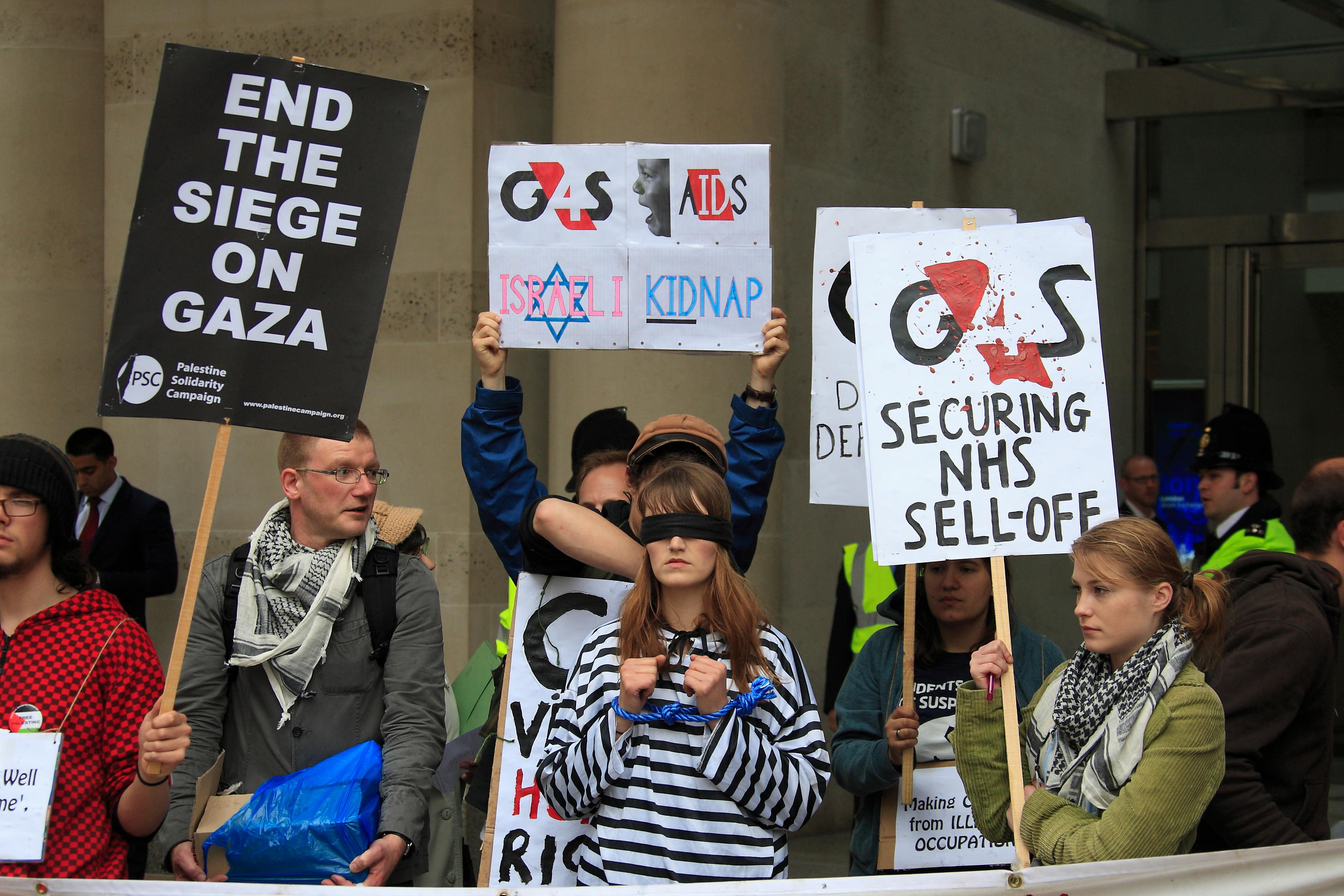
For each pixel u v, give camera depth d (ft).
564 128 19.20
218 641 10.34
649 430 10.34
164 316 9.22
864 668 11.83
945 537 9.38
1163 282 30.40
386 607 10.40
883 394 9.55
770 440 11.18
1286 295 29.04
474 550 19.43
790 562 21.49
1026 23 27.30
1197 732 8.13
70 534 9.53
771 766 8.33
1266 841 8.90
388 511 11.79
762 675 8.71
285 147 9.48
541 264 11.27
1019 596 26.73
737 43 18.74
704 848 8.32
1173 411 30.14
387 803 9.74
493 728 11.68
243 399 9.28
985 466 9.46
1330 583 10.10
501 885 10.03
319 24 20.17
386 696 10.32
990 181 26.27
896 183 23.88
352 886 8.39
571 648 10.35
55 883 8.30
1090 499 9.41
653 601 8.85
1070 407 9.53
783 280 21.07
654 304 11.25
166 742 8.53
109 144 21.39
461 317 19.51
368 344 9.52
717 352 11.30
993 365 9.57
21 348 21.75
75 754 9.06
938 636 11.68
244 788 10.21
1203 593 8.42
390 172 9.62
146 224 9.24
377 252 9.58
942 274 9.71
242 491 20.59
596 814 8.64
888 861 11.12
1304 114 28.71
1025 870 8.08
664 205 11.28
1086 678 8.72
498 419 11.02
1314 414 28.66
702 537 8.61
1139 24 22.80
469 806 12.55
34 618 9.20
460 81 19.47
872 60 23.34
